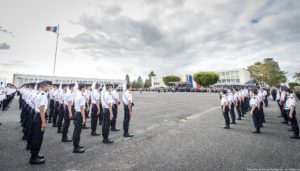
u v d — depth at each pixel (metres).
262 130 7.83
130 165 4.17
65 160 4.46
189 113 12.95
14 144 5.69
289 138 6.54
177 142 6.01
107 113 6.02
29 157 4.63
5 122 9.31
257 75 74.31
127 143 5.92
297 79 67.56
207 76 61.81
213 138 6.50
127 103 6.82
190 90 55.78
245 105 13.28
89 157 4.67
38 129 4.30
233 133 7.27
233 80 79.31
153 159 4.54
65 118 6.18
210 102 21.52
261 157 4.66
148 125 8.86
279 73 69.88
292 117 6.57
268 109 14.98
